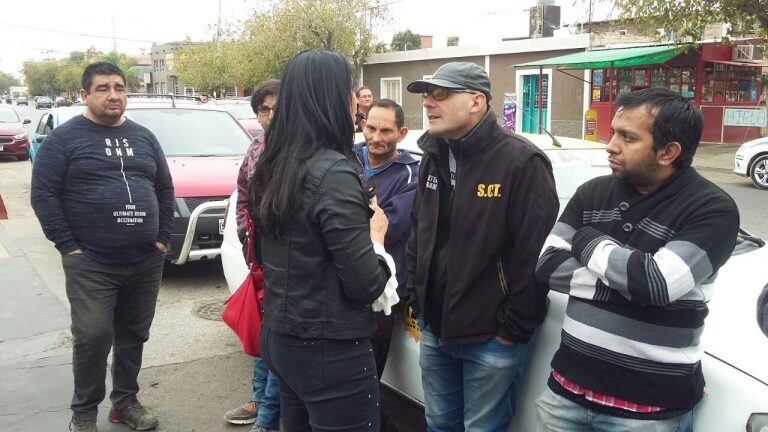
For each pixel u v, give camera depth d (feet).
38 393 12.79
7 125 59.67
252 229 7.60
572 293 6.38
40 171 10.07
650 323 5.90
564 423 6.48
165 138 22.85
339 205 6.59
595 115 60.90
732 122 59.31
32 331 16.03
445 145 8.15
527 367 8.23
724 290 7.94
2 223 30.19
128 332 11.38
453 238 7.95
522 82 71.15
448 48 77.15
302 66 6.86
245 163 11.28
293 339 6.95
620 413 6.05
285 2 82.74
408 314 9.89
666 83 61.31
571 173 11.03
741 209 31.81
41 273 21.56
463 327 7.95
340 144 7.00
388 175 9.98
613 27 71.36
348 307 6.96
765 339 6.90
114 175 10.45
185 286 20.13
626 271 5.74
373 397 7.26
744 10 39.68
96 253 10.36
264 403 10.76
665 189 6.08
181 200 18.93
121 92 10.45
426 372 8.93
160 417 12.01
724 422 6.32
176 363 14.40
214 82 117.50
